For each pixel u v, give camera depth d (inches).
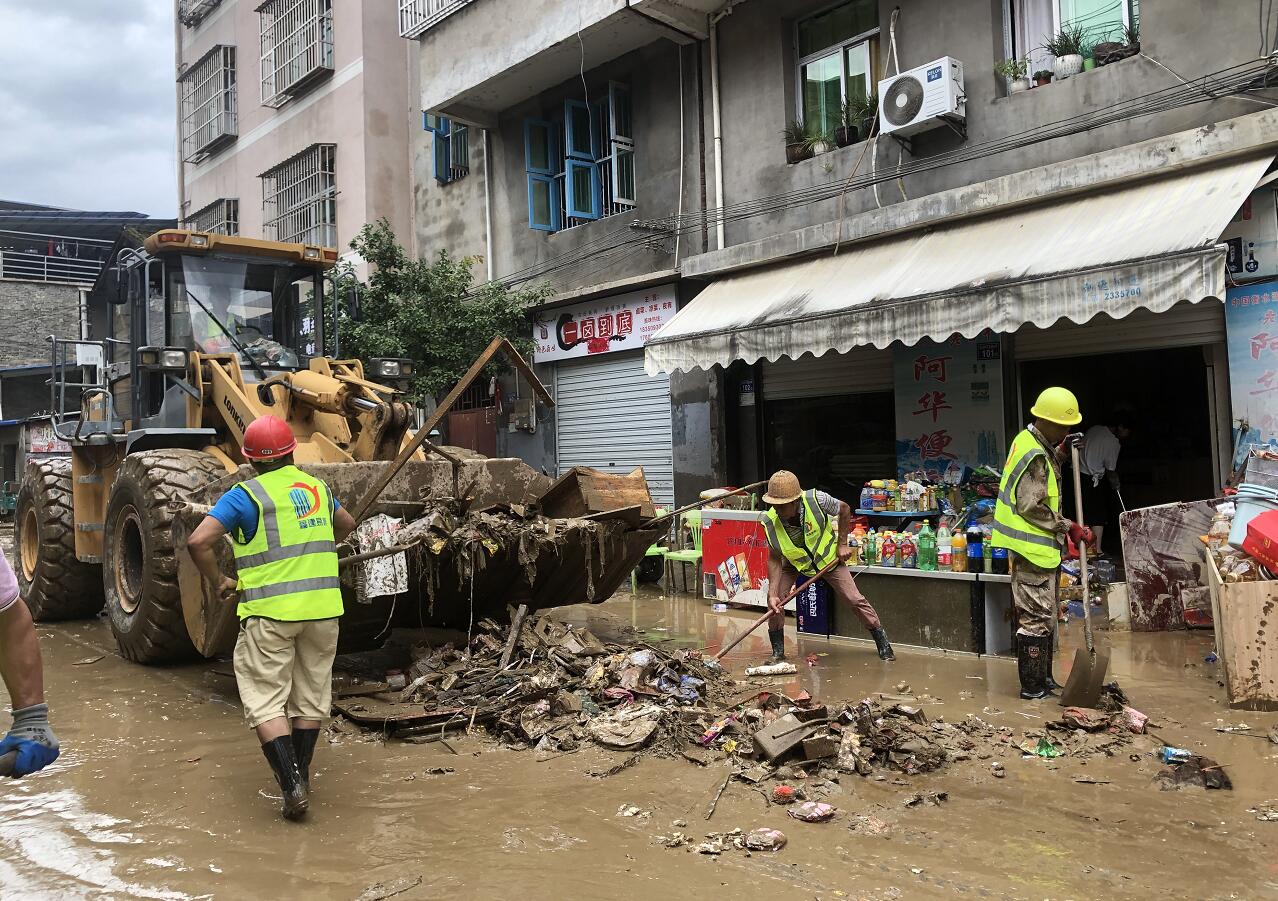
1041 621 204.4
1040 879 118.5
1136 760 163.6
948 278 306.7
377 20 660.1
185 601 219.5
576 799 151.3
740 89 429.4
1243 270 276.8
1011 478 206.1
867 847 129.8
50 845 136.5
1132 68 302.8
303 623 152.8
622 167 486.9
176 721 205.5
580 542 234.4
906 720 184.7
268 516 153.9
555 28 465.1
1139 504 387.2
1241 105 279.4
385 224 508.4
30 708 82.6
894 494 335.9
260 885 121.9
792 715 173.2
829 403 414.3
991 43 339.6
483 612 259.8
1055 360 374.9
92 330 355.6
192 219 887.1
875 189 375.9
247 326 298.8
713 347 365.4
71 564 329.7
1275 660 188.2
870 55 387.5
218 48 831.1
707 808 146.0
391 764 172.6
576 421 520.4
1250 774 154.5
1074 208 304.2
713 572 345.1
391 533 207.9
